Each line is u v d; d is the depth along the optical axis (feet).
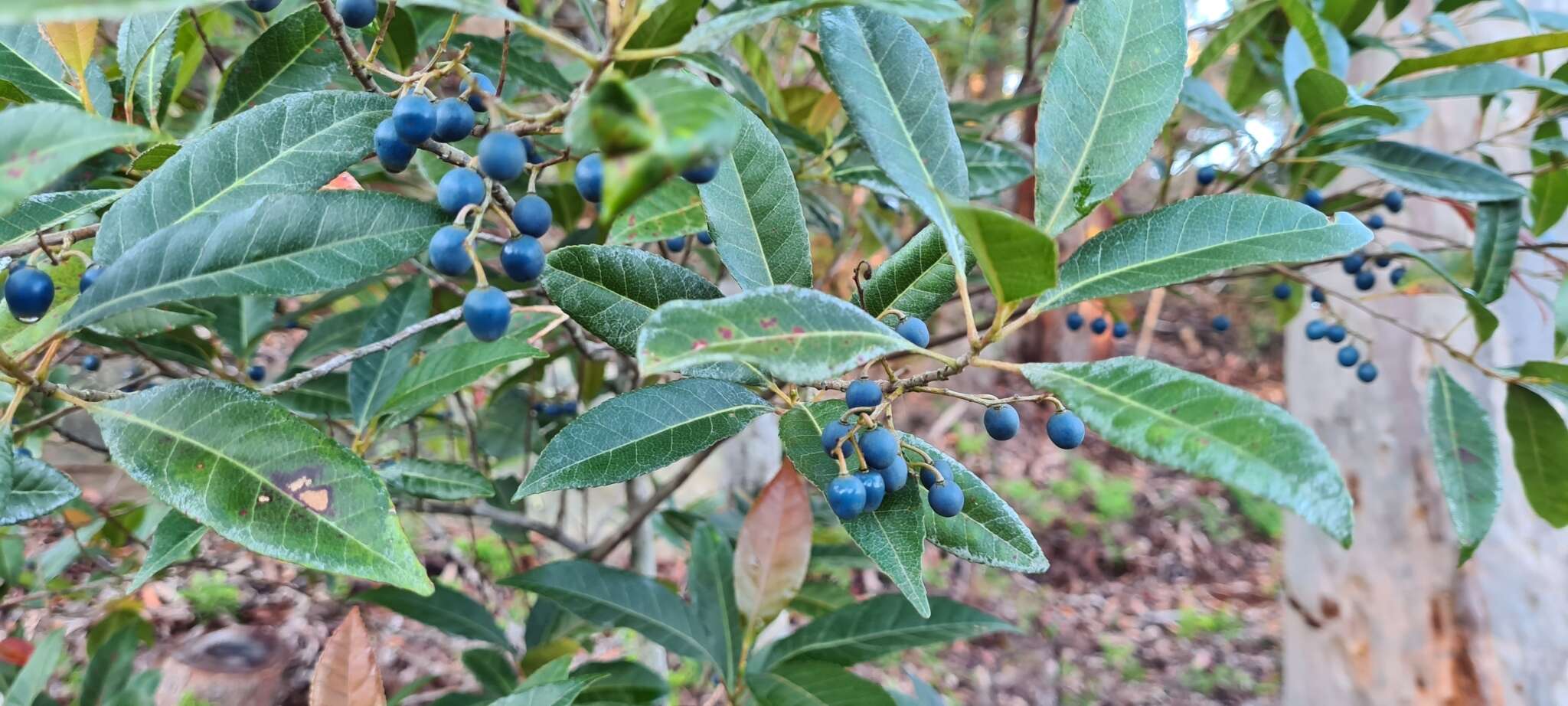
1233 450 0.51
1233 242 0.69
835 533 1.94
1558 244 1.38
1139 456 0.53
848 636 1.24
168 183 0.67
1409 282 1.69
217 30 1.75
